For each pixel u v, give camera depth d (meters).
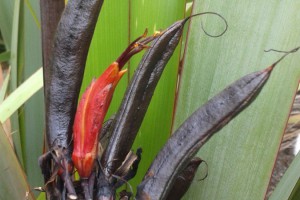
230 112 0.22
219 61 0.33
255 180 0.32
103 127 0.27
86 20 0.23
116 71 0.24
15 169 0.28
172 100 0.36
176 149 0.24
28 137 0.47
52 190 0.25
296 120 0.58
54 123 0.25
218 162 0.33
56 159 0.24
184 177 0.28
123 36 0.35
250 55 0.32
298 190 0.35
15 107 0.35
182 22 0.25
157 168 0.24
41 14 0.27
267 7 0.31
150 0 0.35
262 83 0.22
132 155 0.26
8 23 0.50
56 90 0.25
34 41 0.46
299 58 0.30
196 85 0.33
